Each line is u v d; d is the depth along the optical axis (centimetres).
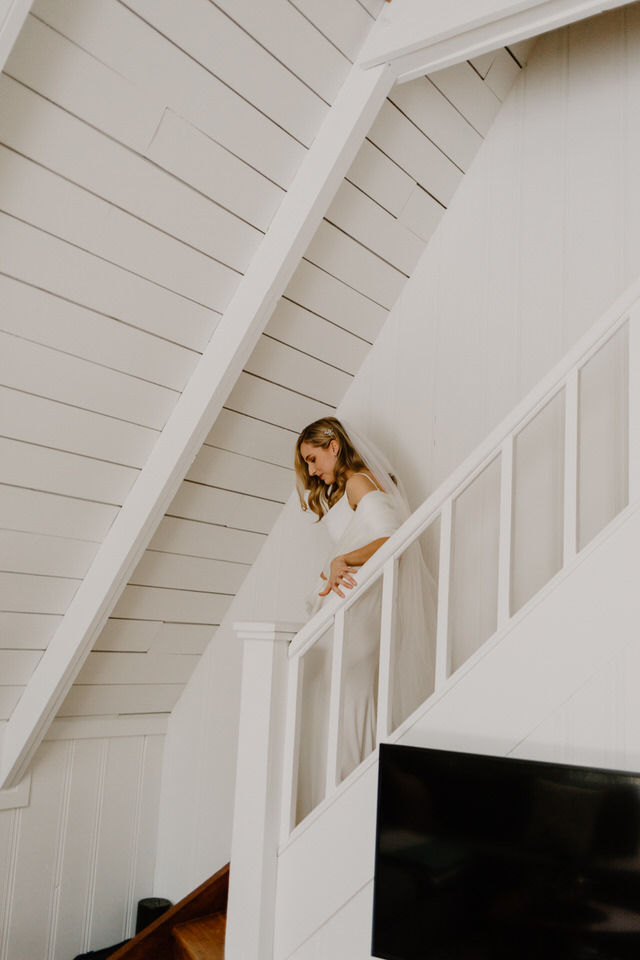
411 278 265
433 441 248
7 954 238
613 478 206
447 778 152
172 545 256
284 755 190
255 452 261
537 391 167
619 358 209
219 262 208
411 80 216
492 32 189
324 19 191
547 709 156
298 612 267
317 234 229
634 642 148
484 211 248
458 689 167
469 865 146
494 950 141
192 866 274
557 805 138
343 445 226
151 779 290
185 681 293
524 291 234
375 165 229
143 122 177
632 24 223
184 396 220
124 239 188
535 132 240
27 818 247
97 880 268
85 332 193
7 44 145
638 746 144
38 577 223
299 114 202
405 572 210
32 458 202
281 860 185
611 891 130
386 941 153
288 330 243
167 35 171
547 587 160
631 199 215
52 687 234
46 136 166
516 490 225
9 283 176
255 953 179
